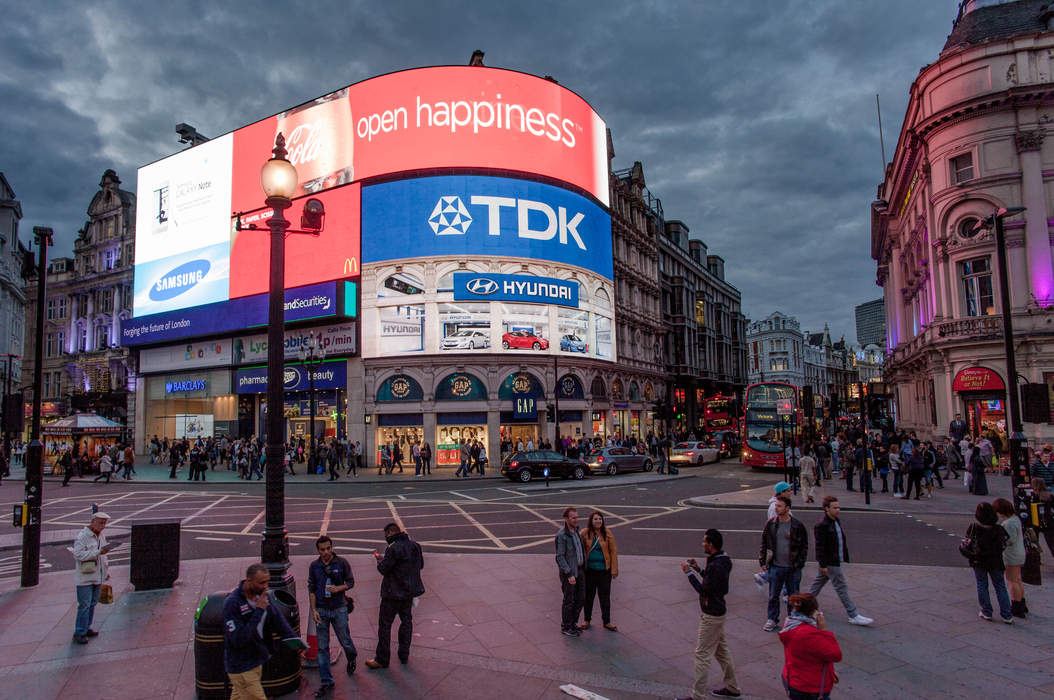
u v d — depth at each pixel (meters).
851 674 6.31
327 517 17.75
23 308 67.69
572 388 39.00
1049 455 17.92
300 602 9.28
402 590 6.80
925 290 35.16
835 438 35.78
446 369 35.56
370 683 6.31
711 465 36.69
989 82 28.23
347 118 38.19
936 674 6.31
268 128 41.38
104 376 48.75
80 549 7.62
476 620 8.18
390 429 36.00
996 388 27.30
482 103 36.97
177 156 45.91
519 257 36.75
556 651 7.10
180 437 44.53
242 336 41.25
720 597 5.85
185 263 44.41
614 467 30.28
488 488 25.19
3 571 11.81
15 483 30.39
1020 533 8.05
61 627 8.12
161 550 9.92
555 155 38.72
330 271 37.59
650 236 54.41
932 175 30.77
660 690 6.10
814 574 10.37
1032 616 8.04
